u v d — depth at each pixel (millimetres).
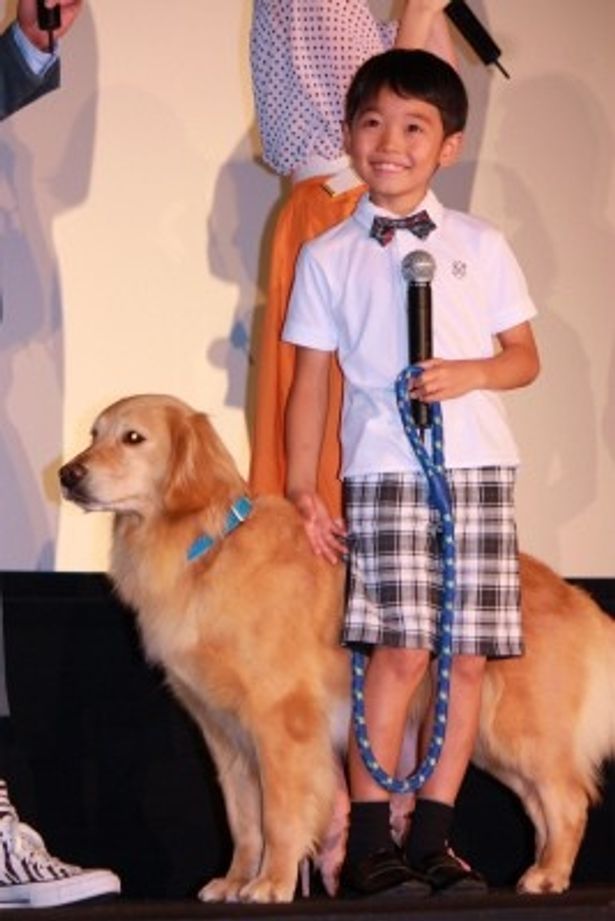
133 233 5297
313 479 3988
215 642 3861
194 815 4730
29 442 5098
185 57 5391
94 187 5250
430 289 3764
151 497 3949
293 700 3863
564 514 5770
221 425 5391
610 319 5906
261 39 4637
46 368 5145
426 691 4066
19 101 4344
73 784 4621
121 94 5297
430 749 3770
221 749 4055
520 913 3189
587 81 5941
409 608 3754
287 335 4027
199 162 5395
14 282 5109
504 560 3842
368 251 3949
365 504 3824
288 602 3904
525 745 4125
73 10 4355
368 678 3838
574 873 4945
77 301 5203
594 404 5848
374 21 4918
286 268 4578
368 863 3715
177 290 5348
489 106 5766
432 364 3715
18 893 3699
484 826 4949
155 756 4703
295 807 3811
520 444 5711
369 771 3756
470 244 3988
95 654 4680
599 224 5922
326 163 4539
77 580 4711
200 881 4719
